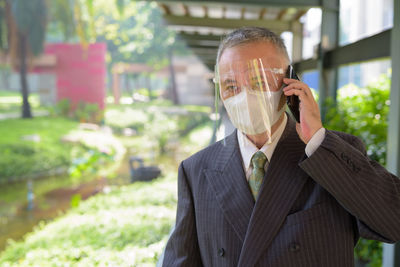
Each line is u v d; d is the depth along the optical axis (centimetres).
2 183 592
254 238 81
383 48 226
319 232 78
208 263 90
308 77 420
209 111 932
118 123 848
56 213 478
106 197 424
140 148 769
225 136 96
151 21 957
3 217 464
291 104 81
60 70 875
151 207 379
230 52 84
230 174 90
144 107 930
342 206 79
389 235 75
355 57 282
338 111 330
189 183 99
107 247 269
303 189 83
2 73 837
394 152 201
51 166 642
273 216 81
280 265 78
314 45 388
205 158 97
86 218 346
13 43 844
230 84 84
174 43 967
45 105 850
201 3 344
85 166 638
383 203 74
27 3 843
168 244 99
